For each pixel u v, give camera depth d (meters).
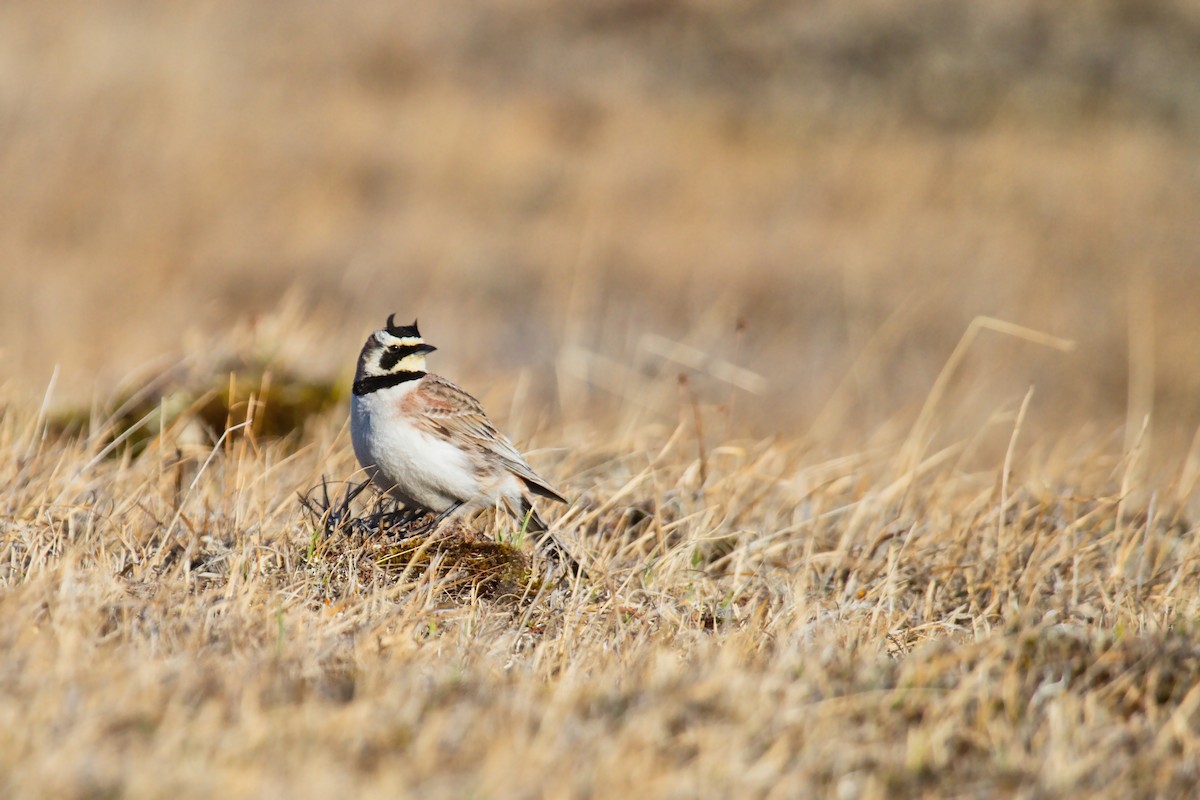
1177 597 9.38
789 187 37.34
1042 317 29.00
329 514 9.11
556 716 6.23
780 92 46.59
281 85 43.44
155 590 7.74
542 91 46.31
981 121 43.97
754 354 27.09
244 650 6.96
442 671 6.93
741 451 11.16
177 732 5.70
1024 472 12.54
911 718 6.63
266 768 5.58
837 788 5.93
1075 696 6.84
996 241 33.22
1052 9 49.59
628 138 41.41
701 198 36.25
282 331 14.79
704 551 9.88
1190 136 43.28
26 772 5.35
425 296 29.64
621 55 49.22
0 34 43.00
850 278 30.66
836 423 18.88
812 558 9.88
